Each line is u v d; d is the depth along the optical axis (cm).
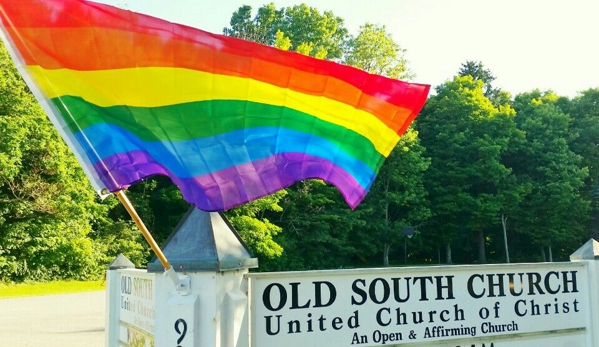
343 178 355
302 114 343
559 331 455
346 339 383
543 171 4884
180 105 329
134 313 446
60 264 2931
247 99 336
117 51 325
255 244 3008
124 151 325
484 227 4825
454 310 418
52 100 319
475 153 4794
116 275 512
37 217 2811
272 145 339
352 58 4631
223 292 338
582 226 4947
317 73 342
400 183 4403
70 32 322
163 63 328
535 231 4856
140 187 3478
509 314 437
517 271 444
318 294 379
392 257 4888
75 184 2852
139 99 326
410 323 402
